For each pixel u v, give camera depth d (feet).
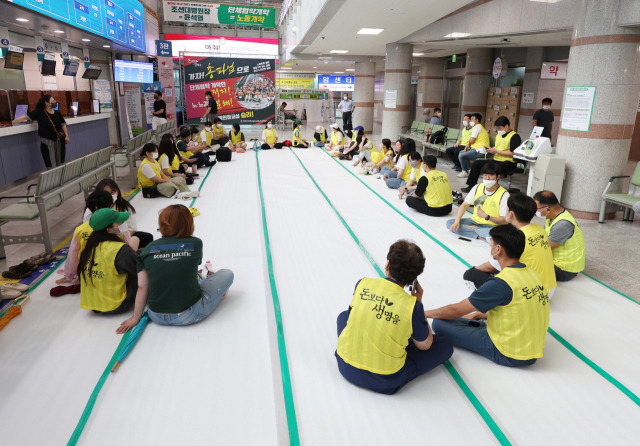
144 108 48.32
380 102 88.43
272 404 7.68
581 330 10.39
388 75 43.39
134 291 10.48
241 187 23.89
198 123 58.70
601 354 9.45
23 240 13.64
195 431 7.07
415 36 38.04
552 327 10.51
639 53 18.19
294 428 7.13
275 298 11.48
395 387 7.91
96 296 10.21
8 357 8.90
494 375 8.63
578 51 19.19
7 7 20.89
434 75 63.26
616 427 7.36
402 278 7.67
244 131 59.26
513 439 7.06
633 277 13.65
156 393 7.91
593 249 16.08
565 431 7.25
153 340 9.48
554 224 12.59
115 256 10.01
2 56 23.93
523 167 26.05
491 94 47.50
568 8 23.35
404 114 44.39
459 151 30.63
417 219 18.71
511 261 8.63
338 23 33.30
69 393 7.93
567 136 20.07
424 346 7.84
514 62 44.62
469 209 20.42
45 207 13.53
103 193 11.27
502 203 15.43
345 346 8.02
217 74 57.82
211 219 18.08
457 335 9.29
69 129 29.19
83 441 6.84
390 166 26.94
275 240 15.89
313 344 9.53
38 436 6.97
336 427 7.22
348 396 7.94
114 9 35.14
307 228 17.26
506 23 27.48
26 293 11.50
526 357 8.54
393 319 7.52
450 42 36.94
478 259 14.44
